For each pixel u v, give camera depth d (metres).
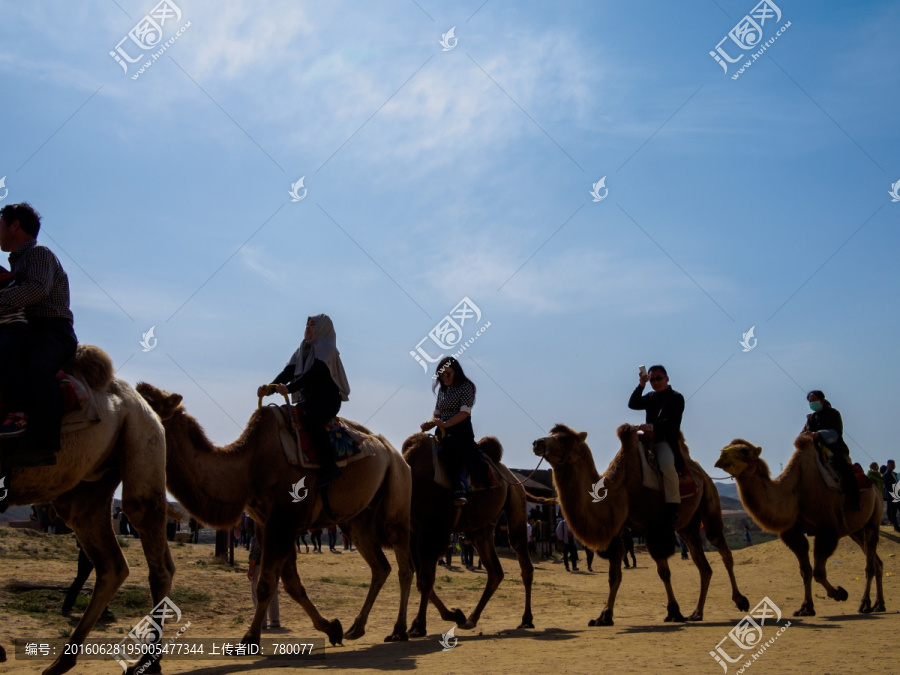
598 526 10.31
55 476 5.79
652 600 16.22
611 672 5.98
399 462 9.51
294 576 8.28
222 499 7.34
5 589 11.06
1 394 5.50
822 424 11.96
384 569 9.31
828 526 11.41
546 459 10.31
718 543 11.64
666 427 10.91
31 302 5.75
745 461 10.98
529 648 7.76
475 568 27.88
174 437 7.08
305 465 7.97
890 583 18.14
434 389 10.61
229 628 10.45
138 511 6.32
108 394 6.19
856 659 6.54
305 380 8.32
